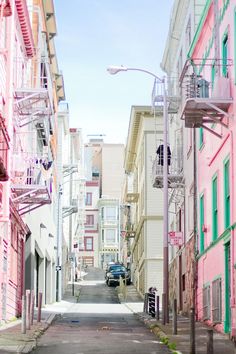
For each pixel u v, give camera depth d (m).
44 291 44.19
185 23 36.19
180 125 36.97
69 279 79.44
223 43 23.62
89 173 129.12
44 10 41.59
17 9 28.50
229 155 22.27
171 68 40.94
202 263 27.91
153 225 55.91
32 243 36.69
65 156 69.12
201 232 28.58
